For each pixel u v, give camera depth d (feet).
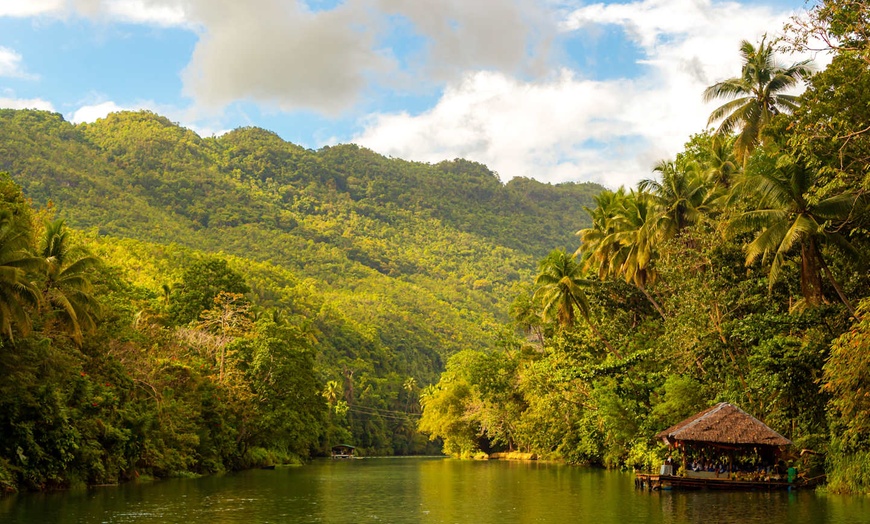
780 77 165.78
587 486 145.07
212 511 97.50
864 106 101.65
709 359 156.04
